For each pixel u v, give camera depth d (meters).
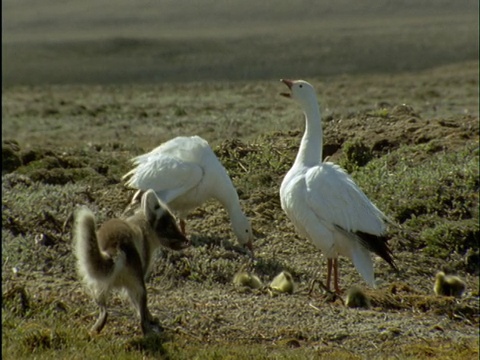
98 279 11.38
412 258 16.64
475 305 14.82
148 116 32.00
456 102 33.06
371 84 39.94
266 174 19.48
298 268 15.78
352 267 16.12
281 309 13.51
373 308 14.13
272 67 46.12
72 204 17.06
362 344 12.55
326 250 14.56
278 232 17.23
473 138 20.61
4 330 11.69
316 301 14.10
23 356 10.81
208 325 12.70
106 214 16.86
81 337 11.58
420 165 19.42
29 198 17.12
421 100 33.91
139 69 46.56
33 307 12.66
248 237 16.30
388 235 17.17
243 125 27.75
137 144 25.30
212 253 15.54
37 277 14.05
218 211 17.89
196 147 16.36
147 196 12.23
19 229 15.62
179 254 15.20
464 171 18.66
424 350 12.35
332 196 14.30
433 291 15.56
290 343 12.30
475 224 17.12
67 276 14.30
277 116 29.64
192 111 32.38
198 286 14.45
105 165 20.58
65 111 33.94
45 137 28.30
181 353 11.27
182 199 16.19
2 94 39.91
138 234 11.92
